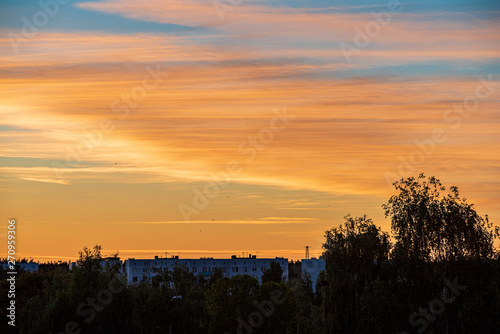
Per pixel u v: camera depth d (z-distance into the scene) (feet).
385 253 280.31
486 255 279.90
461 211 291.79
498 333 268.21
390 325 262.06
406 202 299.99
